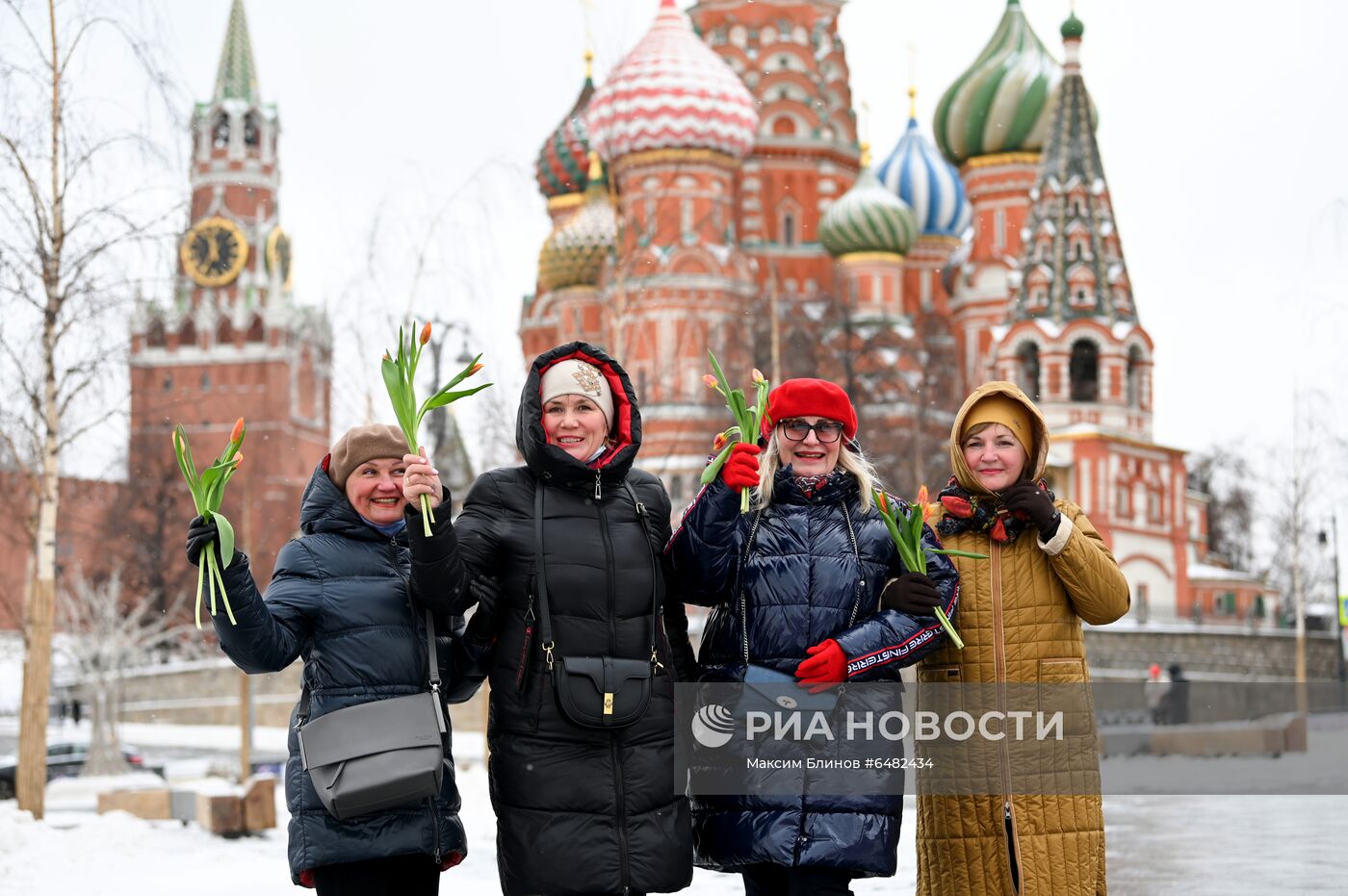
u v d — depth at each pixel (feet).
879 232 219.82
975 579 20.10
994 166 234.17
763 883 19.66
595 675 18.19
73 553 186.91
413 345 18.34
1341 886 30.01
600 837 18.08
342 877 18.84
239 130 266.16
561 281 199.52
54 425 53.16
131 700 181.06
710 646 19.76
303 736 18.51
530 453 18.98
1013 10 238.07
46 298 52.08
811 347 175.32
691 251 184.65
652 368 177.47
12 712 194.29
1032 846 19.48
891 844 18.78
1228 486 261.03
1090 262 195.31
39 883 36.27
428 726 18.56
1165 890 29.78
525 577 18.72
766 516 19.58
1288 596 220.64
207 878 36.63
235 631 18.21
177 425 18.35
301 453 229.45
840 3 232.53
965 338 233.76
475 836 43.73
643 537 19.12
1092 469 188.14
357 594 19.19
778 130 227.40
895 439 172.96
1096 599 19.58
